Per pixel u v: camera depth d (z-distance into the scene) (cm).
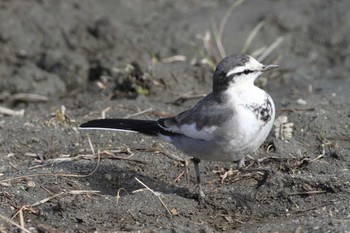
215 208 1423
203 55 2236
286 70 2225
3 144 1689
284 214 1380
